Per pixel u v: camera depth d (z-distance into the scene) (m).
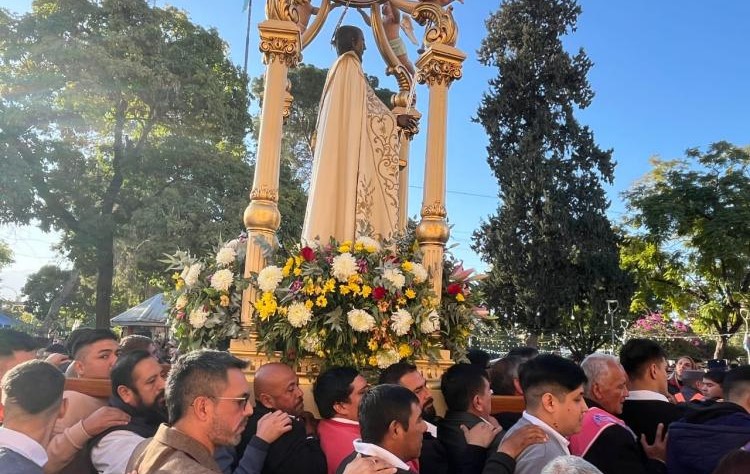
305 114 28.34
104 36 20.45
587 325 29.03
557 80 29.55
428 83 5.81
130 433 3.33
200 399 2.49
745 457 2.26
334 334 4.46
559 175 28.94
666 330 28.52
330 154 5.56
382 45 6.71
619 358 4.57
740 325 29.53
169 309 5.28
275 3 5.34
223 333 4.73
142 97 21.09
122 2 21.08
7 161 19.11
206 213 20.78
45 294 44.47
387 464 2.61
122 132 22.69
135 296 30.73
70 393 4.04
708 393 6.05
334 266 4.47
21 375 2.75
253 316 4.63
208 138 23.42
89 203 22.30
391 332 4.55
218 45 23.61
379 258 4.75
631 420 4.26
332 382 3.79
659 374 4.37
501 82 30.66
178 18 22.73
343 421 3.75
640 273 31.06
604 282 28.61
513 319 29.19
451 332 5.23
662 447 4.01
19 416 2.71
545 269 28.44
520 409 4.84
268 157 5.10
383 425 2.84
